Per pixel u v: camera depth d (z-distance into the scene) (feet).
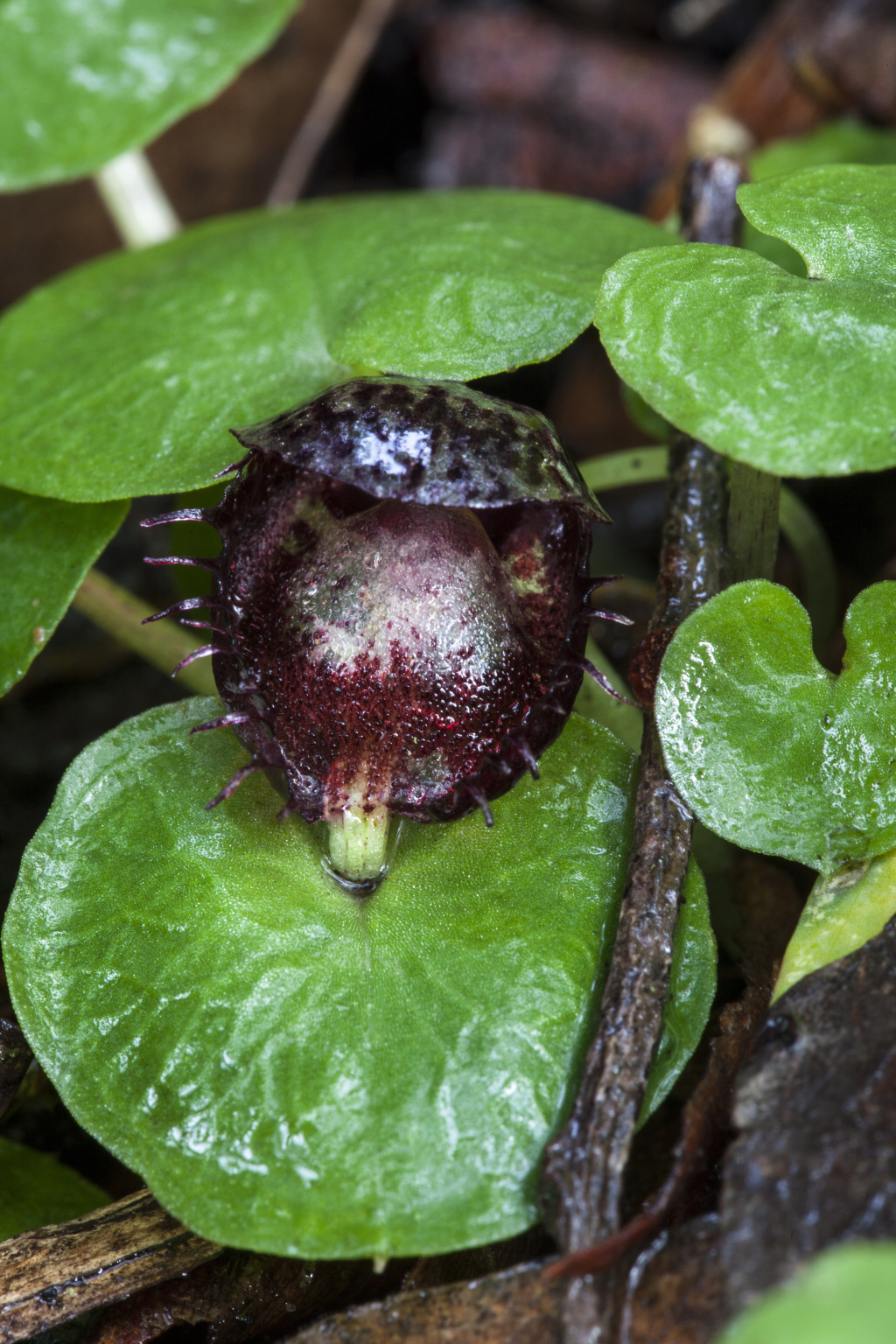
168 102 0.57
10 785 0.56
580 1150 0.43
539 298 0.48
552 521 0.45
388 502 0.46
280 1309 0.46
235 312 0.50
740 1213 0.42
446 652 0.45
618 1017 0.44
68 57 0.57
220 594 0.46
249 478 0.46
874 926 0.45
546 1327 0.43
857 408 0.44
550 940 0.45
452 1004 0.45
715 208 0.52
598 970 0.45
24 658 0.48
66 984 0.45
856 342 0.45
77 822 0.46
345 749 0.45
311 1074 0.44
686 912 0.45
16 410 0.50
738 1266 0.42
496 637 0.45
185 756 0.46
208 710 0.47
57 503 0.49
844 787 0.46
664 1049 0.44
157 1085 0.45
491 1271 0.45
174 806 0.46
